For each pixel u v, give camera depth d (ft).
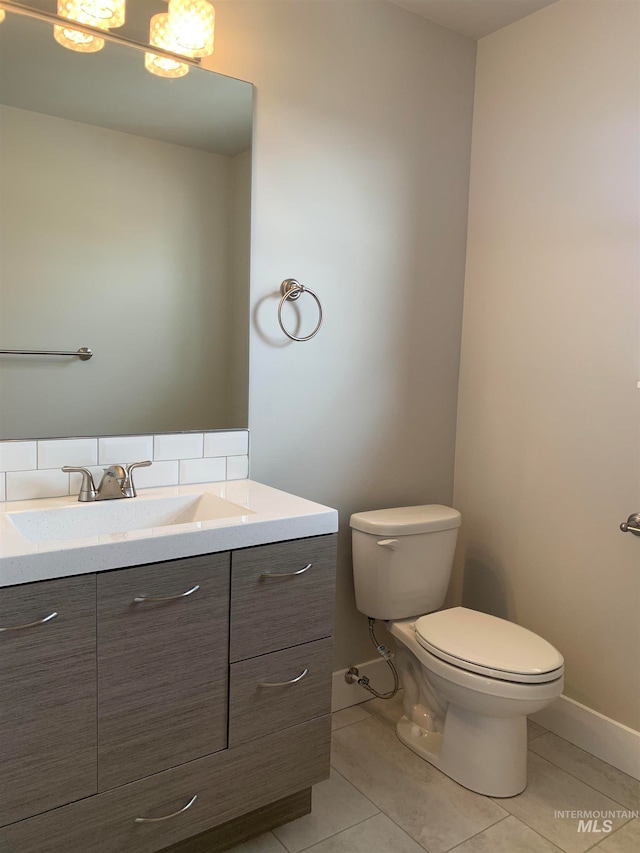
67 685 4.22
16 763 4.09
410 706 7.34
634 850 5.58
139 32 5.86
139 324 6.09
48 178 5.55
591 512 7.12
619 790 6.44
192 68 6.12
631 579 6.77
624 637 6.84
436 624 6.69
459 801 6.17
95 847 4.48
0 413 5.48
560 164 7.27
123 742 4.50
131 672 4.48
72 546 4.16
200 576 4.70
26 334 5.55
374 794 6.24
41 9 5.41
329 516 5.39
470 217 8.39
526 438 7.79
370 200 7.45
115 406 6.01
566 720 7.36
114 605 4.34
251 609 5.01
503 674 5.79
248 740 5.13
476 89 8.23
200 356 6.45
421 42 7.67
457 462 8.71
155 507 5.82
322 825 5.81
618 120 6.68
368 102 7.30
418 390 8.21
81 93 5.63
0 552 3.99
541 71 7.42
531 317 7.66
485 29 7.91
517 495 7.93
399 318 7.90
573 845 5.63
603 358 6.93
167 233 6.16
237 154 6.45
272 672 5.20
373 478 7.90
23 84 5.38
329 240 7.17
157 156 6.05
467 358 8.50
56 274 5.65
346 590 7.80
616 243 6.75
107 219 5.85
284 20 6.61
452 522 7.44
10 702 4.02
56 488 5.74
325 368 7.32
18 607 3.97
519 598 7.96
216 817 5.03
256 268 6.68
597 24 6.82
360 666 7.99
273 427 7.00
